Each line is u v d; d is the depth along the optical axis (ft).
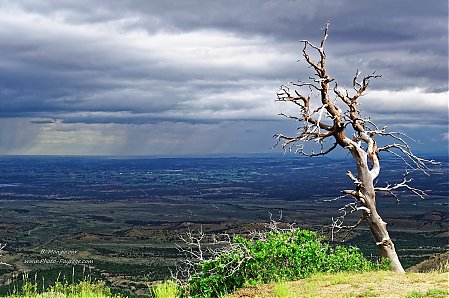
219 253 63.46
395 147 71.61
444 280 51.88
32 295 65.98
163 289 64.13
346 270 63.36
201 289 59.98
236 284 59.77
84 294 64.08
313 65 70.64
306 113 70.54
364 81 71.97
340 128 70.69
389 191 71.10
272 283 57.31
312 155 72.13
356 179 70.64
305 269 61.05
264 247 61.05
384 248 70.23
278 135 71.10
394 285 51.01
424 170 71.61
